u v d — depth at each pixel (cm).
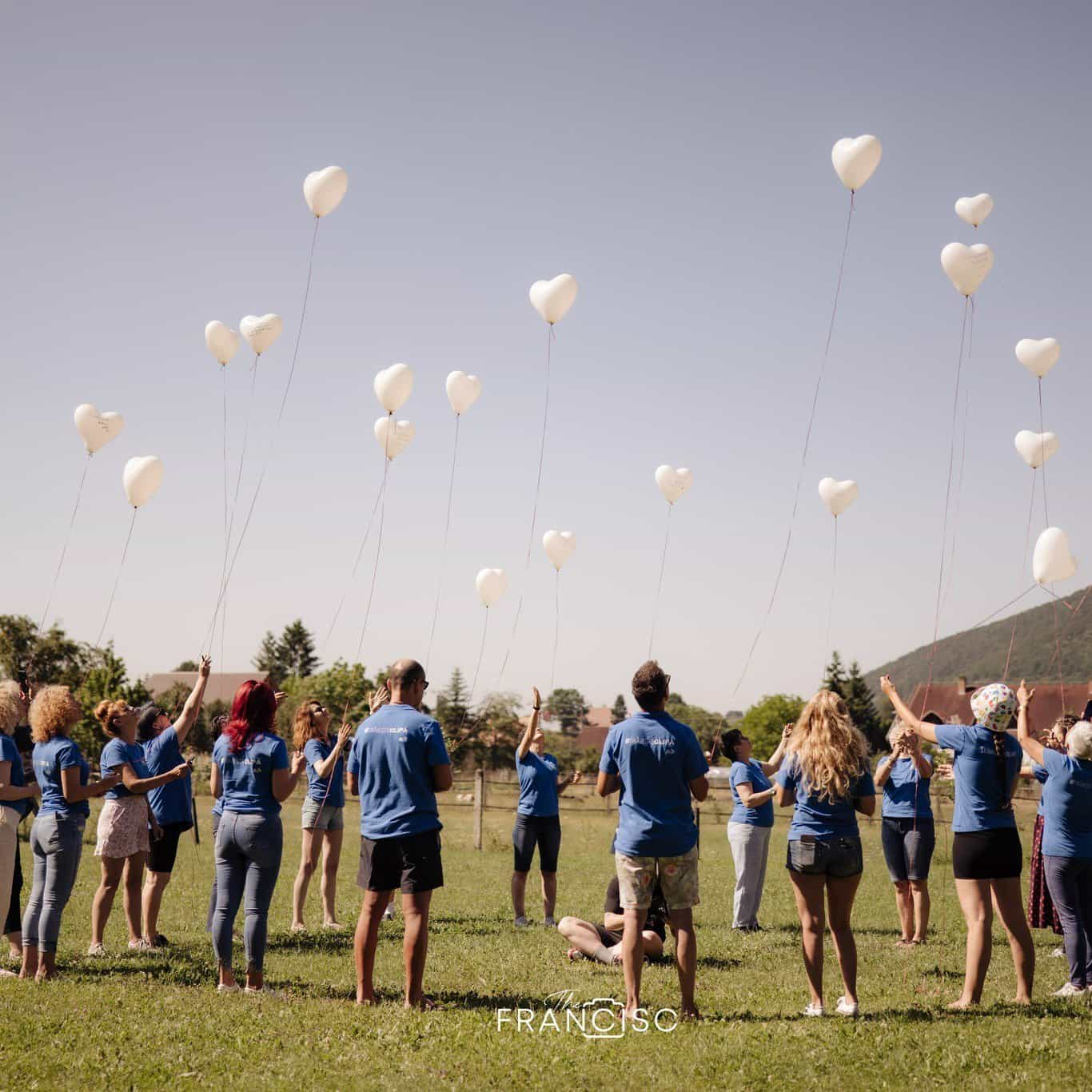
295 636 9862
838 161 1016
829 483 1191
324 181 1060
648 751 611
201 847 1767
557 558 1193
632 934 607
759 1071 491
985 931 630
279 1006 610
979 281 981
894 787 927
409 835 629
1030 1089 458
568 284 1101
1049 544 915
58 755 679
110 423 1019
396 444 1123
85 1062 490
